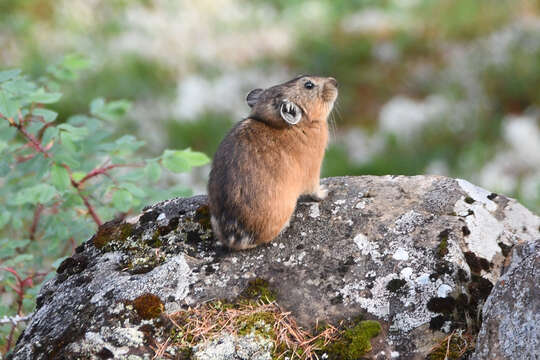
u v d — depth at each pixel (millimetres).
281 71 28125
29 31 29109
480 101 24031
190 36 30594
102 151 10758
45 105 23219
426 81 26625
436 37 29484
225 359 7125
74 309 7902
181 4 33250
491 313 6496
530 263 6398
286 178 8664
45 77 11672
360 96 26594
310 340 7207
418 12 32844
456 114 23469
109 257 8719
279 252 8352
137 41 29266
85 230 10484
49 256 10992
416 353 6926
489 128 22984
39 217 11789
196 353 7160
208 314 7562
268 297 7719
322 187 9555
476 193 9133
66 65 11508
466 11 31094
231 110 24891
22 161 10391
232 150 8633
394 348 7000
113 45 28781
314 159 9336
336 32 30781
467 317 7188
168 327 7453
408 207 8773
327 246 8312
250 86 26453
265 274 8031
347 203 9055
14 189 11000
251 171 8430
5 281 10023
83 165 10938
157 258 8523
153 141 23078
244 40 30453
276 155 8758
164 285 7945
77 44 28453
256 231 8336
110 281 8148
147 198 11367
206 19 32344
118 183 10406
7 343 9523
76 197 10281
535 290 6191
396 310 7336
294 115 9055
